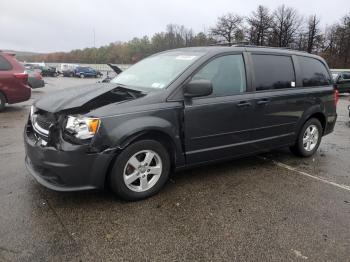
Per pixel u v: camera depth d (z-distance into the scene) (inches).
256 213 146.4
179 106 157.3
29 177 173.6
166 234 127.0
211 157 175.9
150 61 199.2
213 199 158.4
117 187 145.0
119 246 118.3
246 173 195.8
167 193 162.7
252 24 2299.5
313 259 115.9
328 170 208.1
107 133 137.5
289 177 192.4
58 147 134.6
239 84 182.9
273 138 203.6
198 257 114.5
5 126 302.5
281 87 204.1
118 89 166.9
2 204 143.4
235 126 180.2
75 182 136.6
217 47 183.3
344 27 2310.5
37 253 112.2
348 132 345.4
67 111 138.6
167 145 160.7
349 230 135.3
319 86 231.8
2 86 374.0
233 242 123.9
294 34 2236.7
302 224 138.6
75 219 134.4
